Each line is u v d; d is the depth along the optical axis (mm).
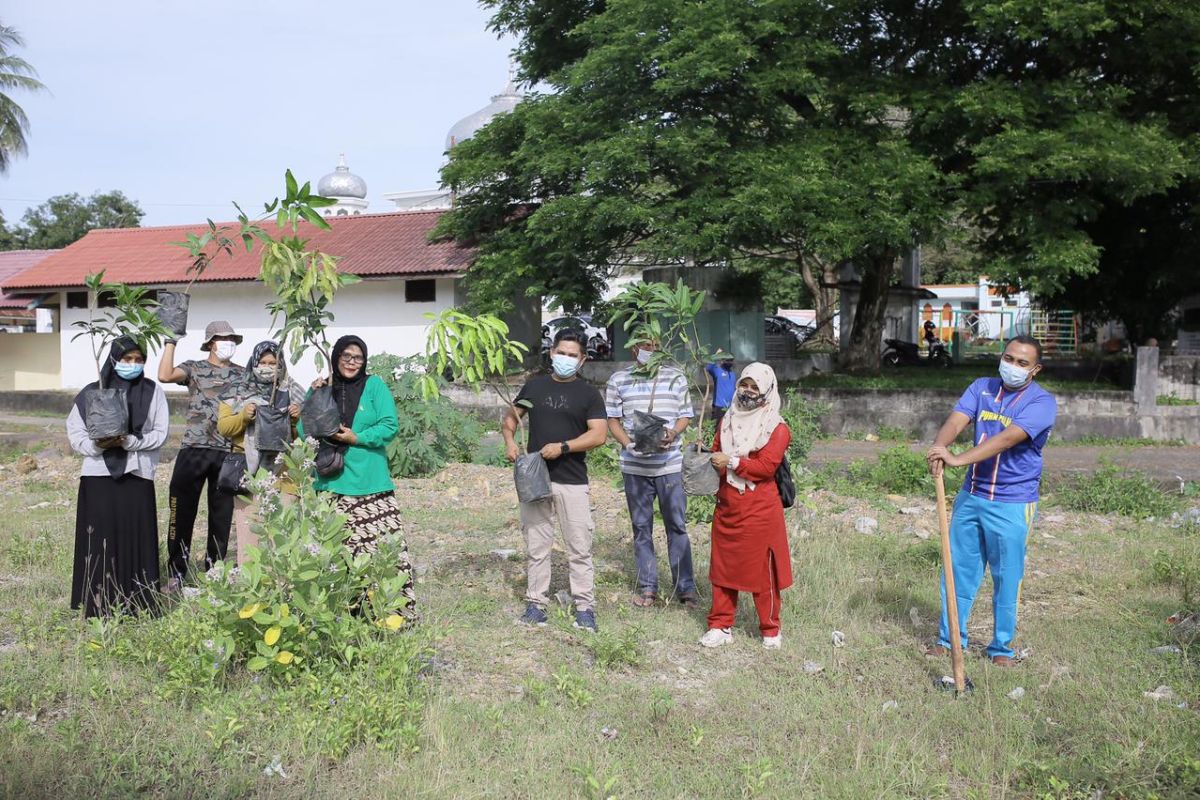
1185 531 9625
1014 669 5641
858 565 8062
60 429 20281
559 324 21219
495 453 13922
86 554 6164
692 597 7070
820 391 18531
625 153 16609
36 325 31250
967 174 17812
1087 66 18797
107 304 26391
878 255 20641
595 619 6387
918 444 17266
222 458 7090
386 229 25797
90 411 6000
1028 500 5699
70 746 4320
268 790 4062
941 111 17469
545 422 6297
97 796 3953
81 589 6176
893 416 18031
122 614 5926
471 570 7938
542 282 18953
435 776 4203
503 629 6273
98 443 6078
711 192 17172
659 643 6137
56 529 9289
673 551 7074
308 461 5340
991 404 5715
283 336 5746
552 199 18750
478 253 21219
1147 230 21922
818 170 16750
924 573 7879
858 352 23344
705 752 4559
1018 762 4395
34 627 5887
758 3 16938
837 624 6562
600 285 20109
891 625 6574
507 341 6395
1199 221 20078
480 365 6230
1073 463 14219
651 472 6977
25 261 31922
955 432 5738
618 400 7156
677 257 17375
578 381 6398
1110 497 10789
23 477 13297
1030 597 7305
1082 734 4715
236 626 5043
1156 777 4242
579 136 17922
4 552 8203
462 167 19547
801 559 8070
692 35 16547
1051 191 17938
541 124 18281
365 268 23344
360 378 5848
